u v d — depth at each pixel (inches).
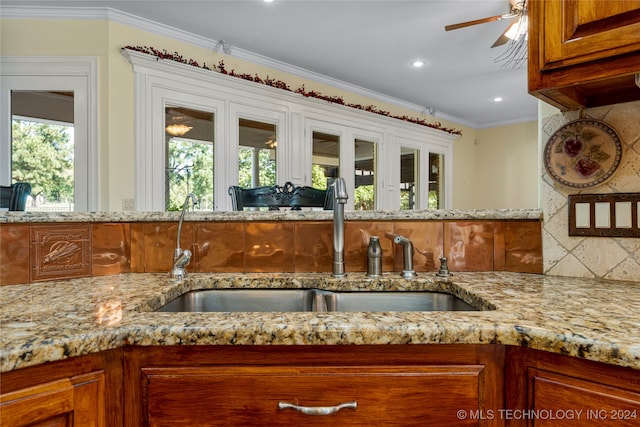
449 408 24.2
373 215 46.7
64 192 109.0
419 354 24.5
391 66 153.3
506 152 241.9
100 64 108.3
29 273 39.5
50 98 108.7
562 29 31.2
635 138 38.4
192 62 123.8
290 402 24.3
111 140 109.0
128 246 46.1
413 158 208.8
